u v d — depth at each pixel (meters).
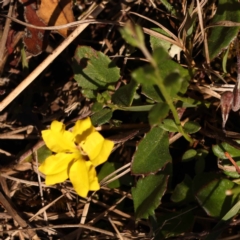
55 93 0.36
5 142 0.36
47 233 0.34
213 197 0.32
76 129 0.31
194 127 0.32
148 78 0.27
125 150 0.34
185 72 0.32
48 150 0.34
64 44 0.34
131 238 0.33
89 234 0.34
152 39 0.33
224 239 0.32
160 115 0.29
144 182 0.32
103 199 0.34
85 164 0.31
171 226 0.32
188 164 0.34
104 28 0.36
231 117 0.33
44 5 0.35
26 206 0.35
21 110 0.35
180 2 0.34
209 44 0.33
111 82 0.33
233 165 0.32
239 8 0.32
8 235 0.34
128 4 0.36
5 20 0.36
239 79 0.32
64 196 0.35
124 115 0.35
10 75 0.36
